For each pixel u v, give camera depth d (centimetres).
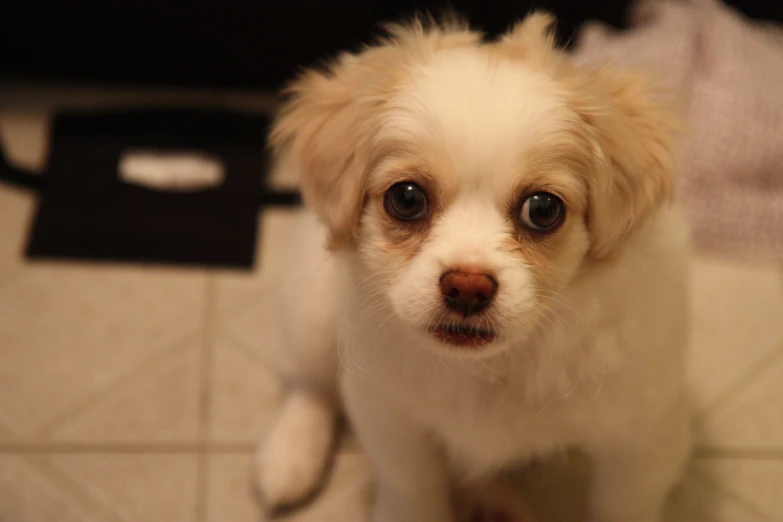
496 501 117
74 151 166
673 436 98
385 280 77
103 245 154
